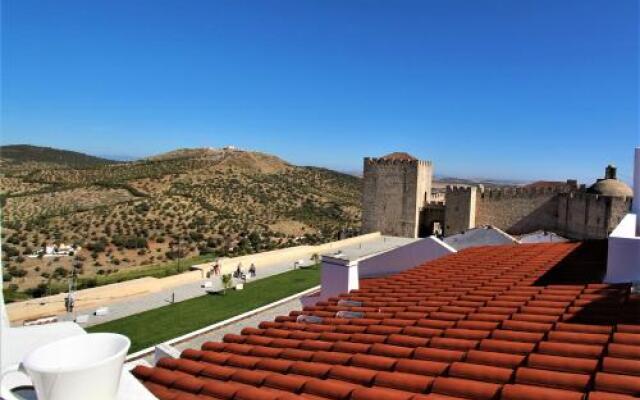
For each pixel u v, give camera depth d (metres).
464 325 7.13
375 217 65.25
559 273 10.73
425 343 6.57
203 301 29.23
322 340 7.87
